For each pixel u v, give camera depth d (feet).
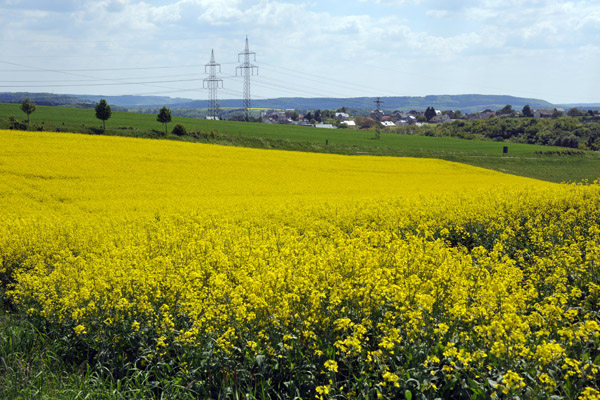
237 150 176.76
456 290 22.08
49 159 123.65
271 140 254.88
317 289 22.67
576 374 16.14
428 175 157.07
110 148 151.02
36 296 28.86
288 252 30.94
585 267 29.48
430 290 22.86
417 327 18.49
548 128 503.61
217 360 19.17
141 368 21.26
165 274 28.91
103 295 24.77
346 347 18.15
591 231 39.83
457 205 56.49
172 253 36.76
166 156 147.54
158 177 116.37
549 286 26.76
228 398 17.74
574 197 55.47
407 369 17.17
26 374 20.86
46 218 60.18
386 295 21.31
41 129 215.31
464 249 35.81
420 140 341.82
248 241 38.11
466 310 19.62
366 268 24.86
